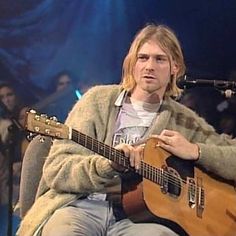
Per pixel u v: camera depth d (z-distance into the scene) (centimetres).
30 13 1588
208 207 898
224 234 904
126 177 815
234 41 1631
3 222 1491
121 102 878
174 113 917
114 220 834
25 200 907
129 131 870
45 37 1595
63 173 806
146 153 839
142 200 815
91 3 1620
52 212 814
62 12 1605
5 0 1577
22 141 1454
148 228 817
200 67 1633
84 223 807
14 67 1581
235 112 1588
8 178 1351
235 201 928
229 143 966
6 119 1506
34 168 907
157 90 887
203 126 950
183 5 1634
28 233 809
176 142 873
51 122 736
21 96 1579
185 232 858
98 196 835
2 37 1581
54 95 1590
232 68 1627
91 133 852
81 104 876
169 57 881
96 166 782
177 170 873
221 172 918
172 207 849
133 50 884
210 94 1577
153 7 1625
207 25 1638
